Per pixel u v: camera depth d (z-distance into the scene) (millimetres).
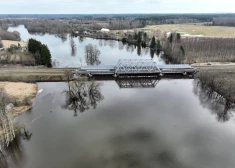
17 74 69688
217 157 35688
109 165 33875
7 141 37625
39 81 68375
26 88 61969
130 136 40844
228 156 35844
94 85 59750
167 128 43469
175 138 40375
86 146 37906
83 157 35375
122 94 60594
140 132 42125
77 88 61000
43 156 35438
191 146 38219
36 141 39094
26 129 41406
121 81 72062
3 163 34562
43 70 74750
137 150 37219
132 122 45500
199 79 68688
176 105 53531
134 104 54031
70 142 38875
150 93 61531
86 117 47781
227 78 62688
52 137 40250
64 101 55438
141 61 82125
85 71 71938
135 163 34469
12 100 50969
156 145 38469
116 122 45562
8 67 77938
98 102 55344
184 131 42469
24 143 38562
